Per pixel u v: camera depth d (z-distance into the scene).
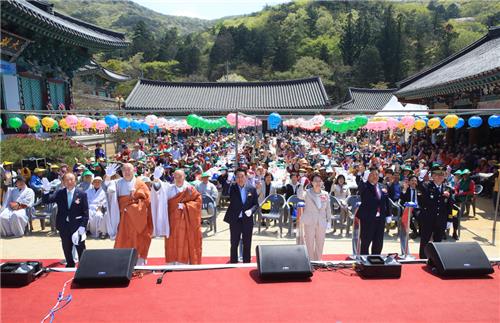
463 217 10.95
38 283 4.66
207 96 43.59
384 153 18.05
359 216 6.51
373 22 92.44
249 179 9.68
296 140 29.50
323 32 96.19
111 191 6.40
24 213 8.74
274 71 83.25
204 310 4.02
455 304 4.16
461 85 15.44
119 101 42.66
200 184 9.73
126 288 4.52
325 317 3.89
